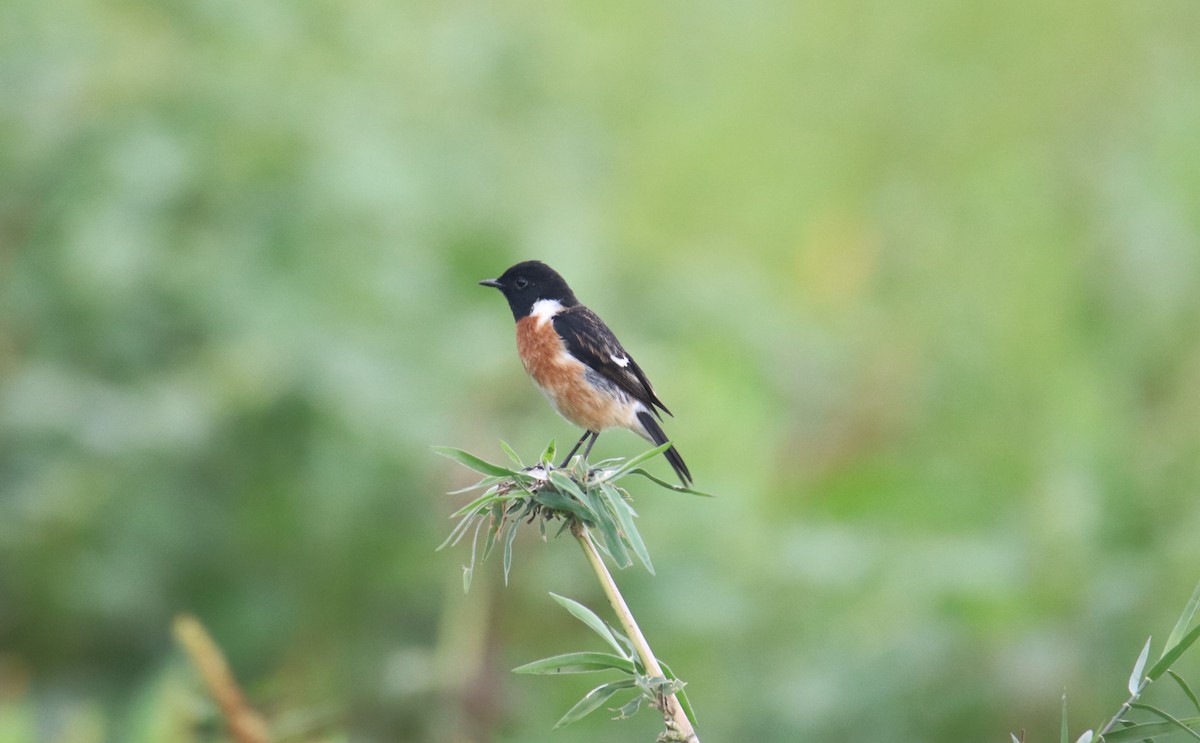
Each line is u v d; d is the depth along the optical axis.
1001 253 15.44
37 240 11.62
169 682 7.58
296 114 12.23
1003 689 9.39
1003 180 16.78
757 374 14.29
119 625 10.38
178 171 11.66
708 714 10.22
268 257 11.65
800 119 18.97
